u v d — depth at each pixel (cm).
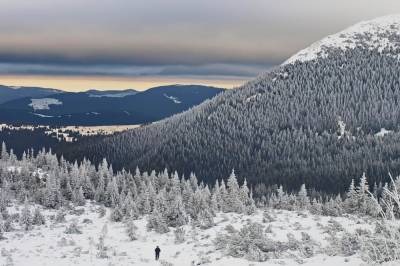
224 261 3606
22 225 5650
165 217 5438
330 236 3975
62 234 5253
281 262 3356
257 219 5028
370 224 4378
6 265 3909
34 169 9944
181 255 4069
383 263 1612
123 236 5100
